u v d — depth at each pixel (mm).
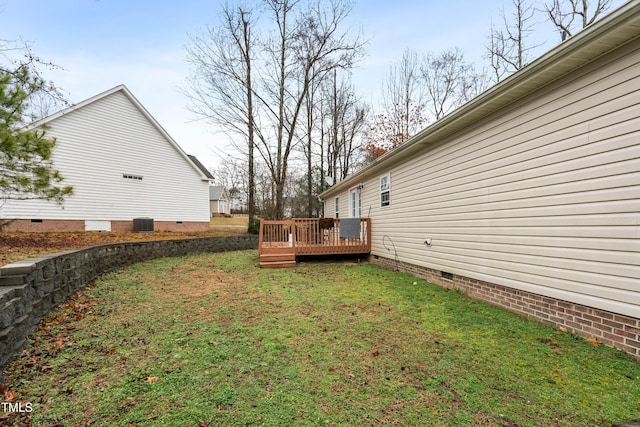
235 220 28781
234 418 2078
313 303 4855
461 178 5328
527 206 3982
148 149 14523
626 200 2887
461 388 2428
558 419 2055
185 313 4316
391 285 6102
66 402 2217
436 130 5500
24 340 3072
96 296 5008
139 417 2070
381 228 8859
